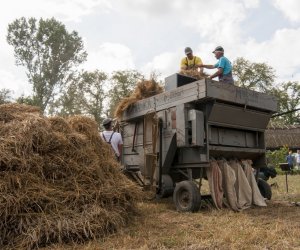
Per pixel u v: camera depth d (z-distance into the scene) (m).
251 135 8.18
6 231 4.25
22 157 4.75
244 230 4.83
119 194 5.35
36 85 45.97
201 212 6.69
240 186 7.35
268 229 4.95
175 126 7.39
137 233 4.84
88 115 6.30
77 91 45.81
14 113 5.45
